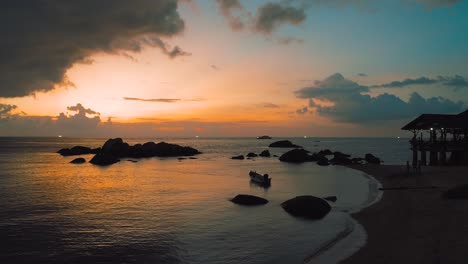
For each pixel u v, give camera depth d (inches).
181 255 672.4
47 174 2110.0
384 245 647.8
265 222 905.5
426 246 615.2
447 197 1015.0
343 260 590.9
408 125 2129.7
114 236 796.0
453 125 1898.4
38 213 1029.8
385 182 1544.0
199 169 2490.2
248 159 3543.3
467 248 590.2
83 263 636.7
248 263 624.7
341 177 1946.4
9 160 3250.5
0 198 1278.3
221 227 865.5
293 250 685.3
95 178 1916.8
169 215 997.2
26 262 640.4
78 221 932.0
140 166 2709.2
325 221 896.3
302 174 2132.1
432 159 2053.4
